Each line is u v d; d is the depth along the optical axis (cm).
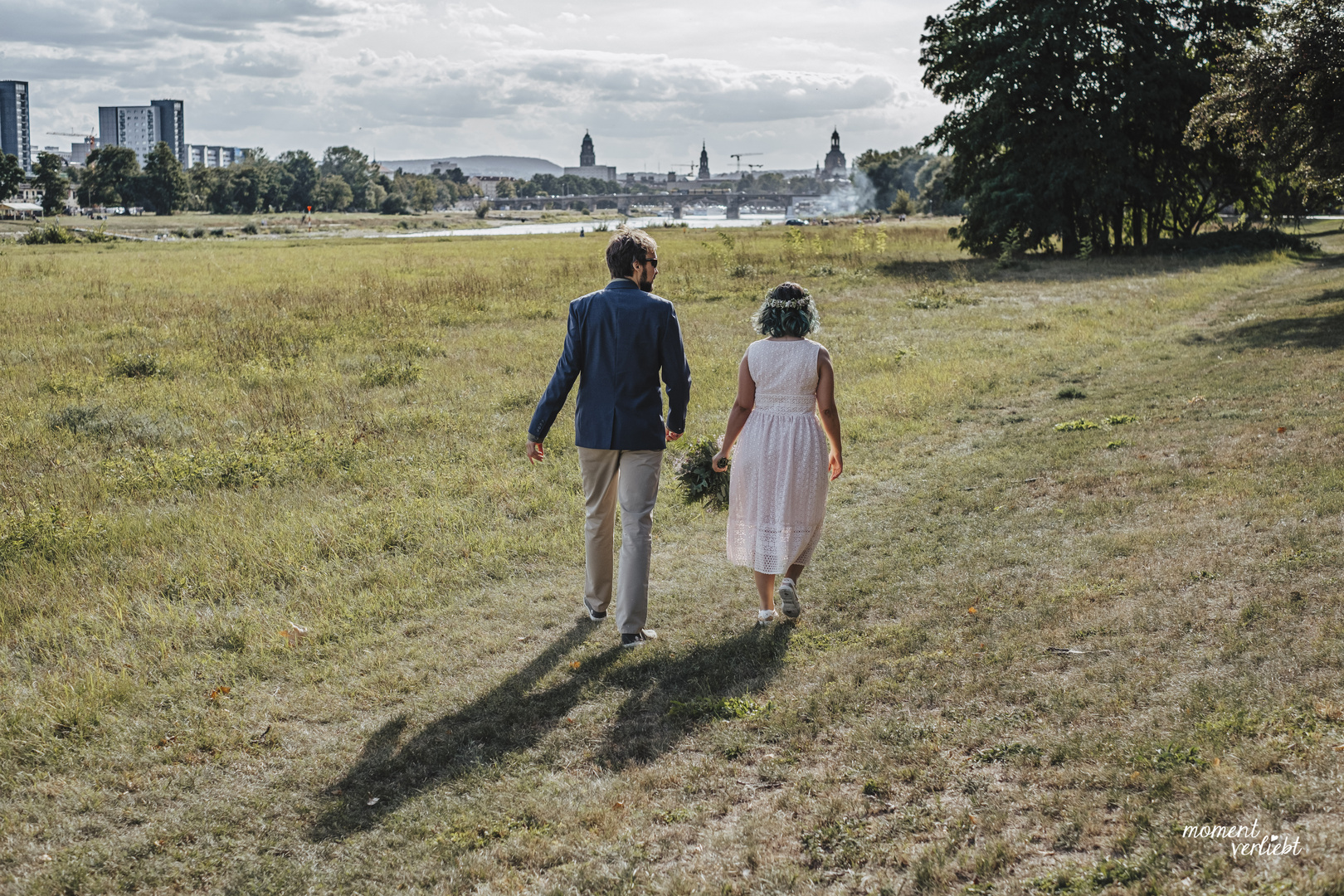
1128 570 454
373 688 416
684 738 349
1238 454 646
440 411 1014
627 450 443
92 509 707
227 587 550
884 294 2169
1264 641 347
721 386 1102
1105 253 3469
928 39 3706
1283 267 2650
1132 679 339
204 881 282
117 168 15200
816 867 261
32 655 464
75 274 2820
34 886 277
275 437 898
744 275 2641
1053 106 3416
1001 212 3356
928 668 380
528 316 1847
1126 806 262
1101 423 839
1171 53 3294
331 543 618
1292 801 245
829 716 352
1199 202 3812
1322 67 1502
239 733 376
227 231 10319
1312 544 436
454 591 544
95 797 328
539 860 280
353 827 307
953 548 543
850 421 936
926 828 272
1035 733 315
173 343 1481
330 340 1537
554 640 466
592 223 16838
